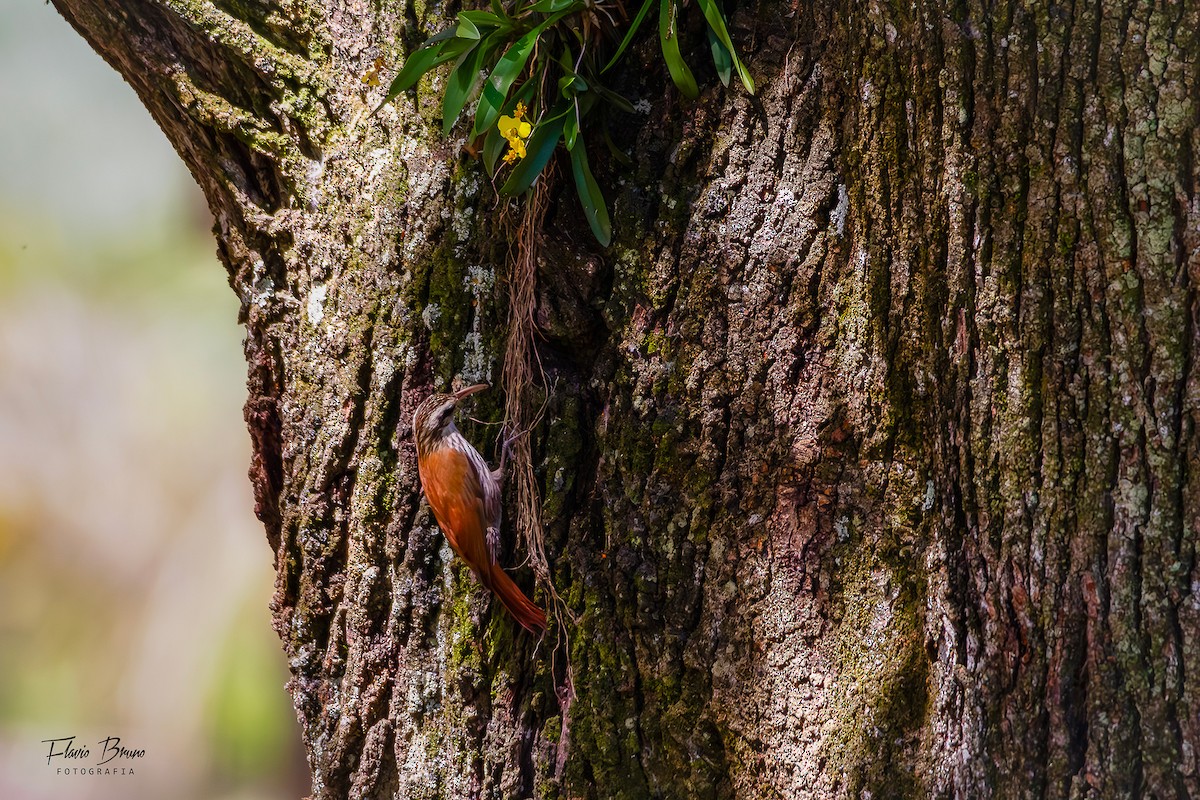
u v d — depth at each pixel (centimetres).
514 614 1040
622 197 1037
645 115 1037
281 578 1052
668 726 1037
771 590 1034
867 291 1031
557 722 1041
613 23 1036
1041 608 1029
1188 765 1026
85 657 1441
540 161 1036
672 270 1035
